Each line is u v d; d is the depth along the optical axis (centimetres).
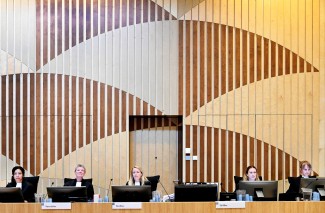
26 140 888
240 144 909
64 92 896
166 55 911
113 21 906
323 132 915
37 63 894
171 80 909
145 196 559
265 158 909
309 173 723
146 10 912
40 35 895
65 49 898
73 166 891
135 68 908
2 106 888
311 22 923
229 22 916
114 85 903
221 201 551
